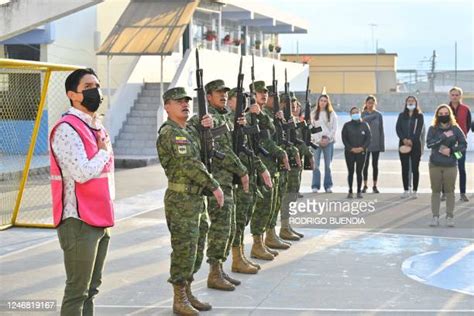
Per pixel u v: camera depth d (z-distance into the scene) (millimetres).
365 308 6895
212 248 7426
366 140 14352
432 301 7160
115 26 22344
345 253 9383
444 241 10195
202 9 25750
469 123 14047
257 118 8672
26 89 15680
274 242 9594
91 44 23656
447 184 11180
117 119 21891
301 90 35094
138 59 23094
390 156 24109
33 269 8344
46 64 9797
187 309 6609
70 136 5156
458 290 7594
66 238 5262
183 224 6504
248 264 8250
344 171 19516
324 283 7824
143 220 11680
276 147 8766
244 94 8016
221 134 7094
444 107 11078
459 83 38844
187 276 6598
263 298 7203
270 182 8094
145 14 22703
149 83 23438
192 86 23188
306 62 36500
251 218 8875
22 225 11047
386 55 40625
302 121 10859
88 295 5484
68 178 5242
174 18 22422
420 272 8375
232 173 7352
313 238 10383
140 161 20344
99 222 5277
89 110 5289
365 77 40719
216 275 7492
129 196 14430
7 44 21781
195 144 6656
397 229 11094
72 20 22641
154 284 7703
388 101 35594
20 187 10984
